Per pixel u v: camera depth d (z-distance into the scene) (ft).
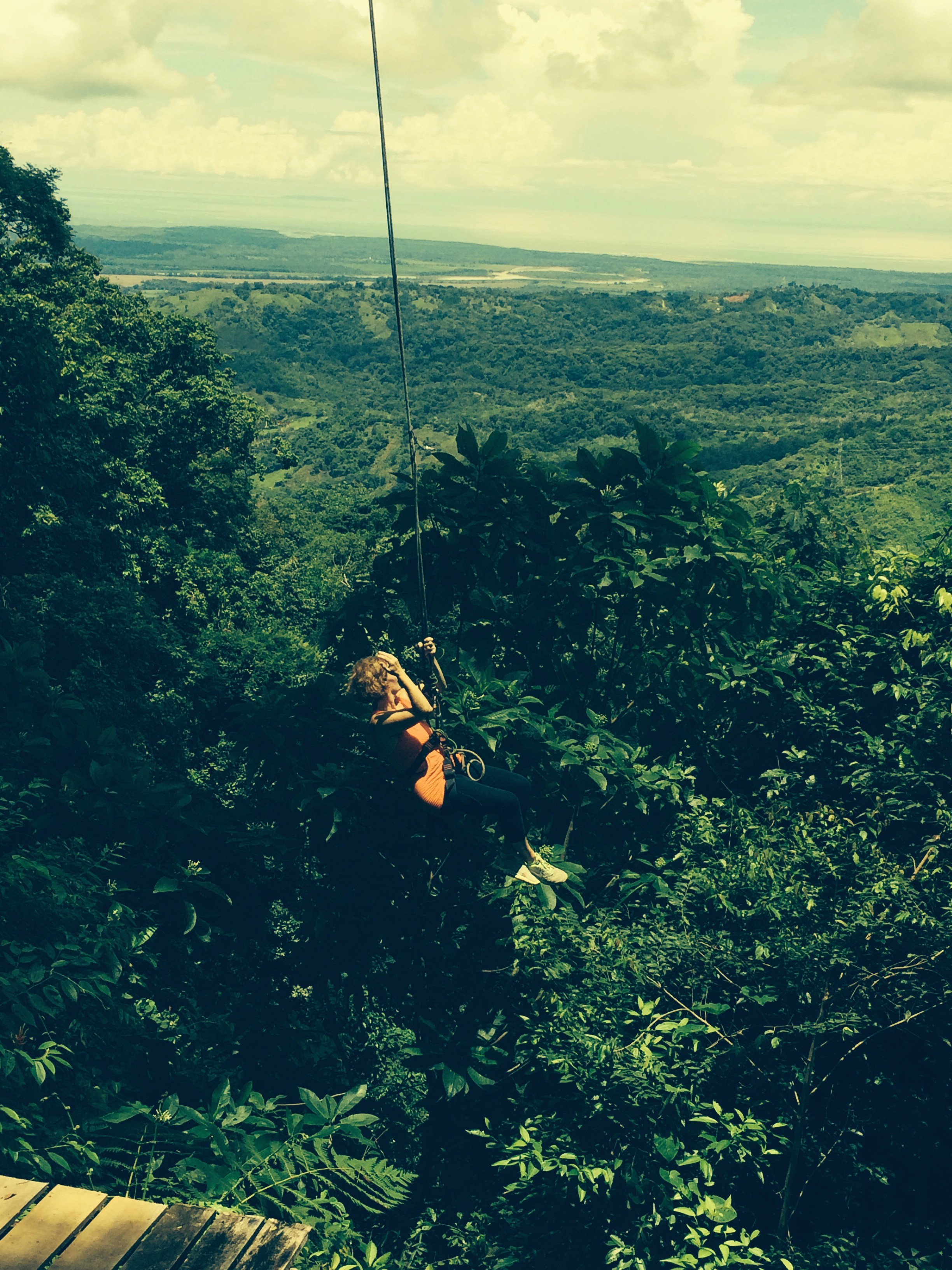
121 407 90.63
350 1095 13.66
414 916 20.36
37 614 56.80
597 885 24.25
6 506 69.82
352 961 20.04
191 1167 12.35
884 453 560.61
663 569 24.30
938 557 27.45
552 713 22.35
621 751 21.86
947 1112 17.63
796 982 16.65
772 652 26.03
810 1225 18.56
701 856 20.13
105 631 58.23
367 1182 13.17
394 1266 18.98
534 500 24.50
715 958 17.37
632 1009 17.42
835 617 27.43
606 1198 16.52
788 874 17.87
